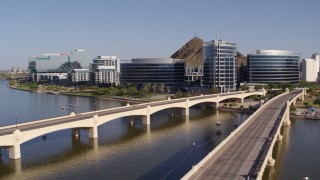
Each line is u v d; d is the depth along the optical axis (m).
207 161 110.44
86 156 142.12
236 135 146.88
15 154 134.38
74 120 163.00
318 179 114.62
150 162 133.12
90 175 119.50
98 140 170.12
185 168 125.31
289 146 155.62
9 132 139.00
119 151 149.50
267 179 114.56
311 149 150.12
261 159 111.69
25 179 116.50
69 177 117.69
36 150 151.38
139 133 187.75
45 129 145.88
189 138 174.00
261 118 189.50
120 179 115.19
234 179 94.62
